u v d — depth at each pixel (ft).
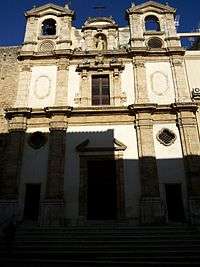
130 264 43.06
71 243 52.19
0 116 81.00
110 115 77.05
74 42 90.58
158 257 45.19
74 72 83.66
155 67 83.41
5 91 84.38
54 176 70.69
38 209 69.31
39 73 83.56
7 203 68.59
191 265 42.52
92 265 43.04
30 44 87.81
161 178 70.44
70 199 69.77
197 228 59.72
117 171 71.72
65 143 74.74
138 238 54.29
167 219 66.85
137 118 75.41
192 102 75.56
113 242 51.83
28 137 75.77
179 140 74.18
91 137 75.20
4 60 88.89
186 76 81.87
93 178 73.92
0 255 47.83
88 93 80.33
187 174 69.87
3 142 77.36
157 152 73.00
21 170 72.49
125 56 85.25
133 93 80.38
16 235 57.06
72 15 92.48
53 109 75.82
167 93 80.07
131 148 73.77
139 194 69.51
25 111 76.38
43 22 92.53
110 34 89.56
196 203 66.95
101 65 82.94
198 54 84.89
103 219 69.97
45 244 52.21
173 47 84.48
